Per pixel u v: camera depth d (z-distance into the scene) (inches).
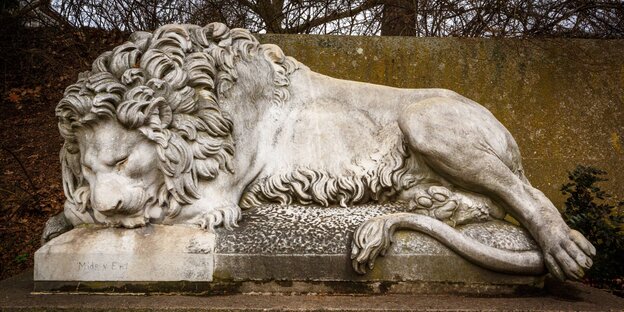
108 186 102.8
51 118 263.7
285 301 97.0
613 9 214.2
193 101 110.0
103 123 104.4
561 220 108.2
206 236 104.3
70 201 109.1
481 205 111.9
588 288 114.8
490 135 113.8
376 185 116.8
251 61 120.3
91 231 104.7
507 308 95.2
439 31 217.8
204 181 110.3
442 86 175.0
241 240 104.3
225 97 114.5
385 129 121.4
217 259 102.5
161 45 113.0
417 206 112.7
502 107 175.3
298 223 108.8
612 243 149.0
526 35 183.2
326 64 173.6
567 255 103.7
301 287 103.3
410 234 107.2
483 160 110.7
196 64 112.1
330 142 120.2
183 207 108.0
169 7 259.9
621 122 176.9
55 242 103.2
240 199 115.7
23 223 198.1
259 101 120.1
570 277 103.7
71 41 282.0
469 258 105.1
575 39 180.9
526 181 120.4
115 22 267.4
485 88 175.8
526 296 107.0
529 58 177.5
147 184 106.2
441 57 175.9
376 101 124.1
